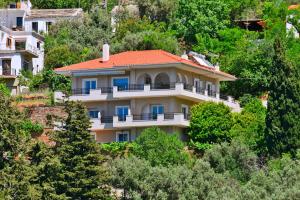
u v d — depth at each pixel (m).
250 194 101.31
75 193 102.75
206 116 123.44
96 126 128.25
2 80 152.62
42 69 159.88
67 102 106.94
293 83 120.38
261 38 167.62
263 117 127.44
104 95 129.25
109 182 106.25
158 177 106.19
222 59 152.00
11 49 161.12
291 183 104.44
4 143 101.56
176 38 164.50
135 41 156.00
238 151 114.50
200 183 105.94
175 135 119.25
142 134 118.81
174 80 127.81
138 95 127.69
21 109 132.50
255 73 145.75
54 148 105.25
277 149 118.00
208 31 165.62
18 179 99.62
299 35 169.00
